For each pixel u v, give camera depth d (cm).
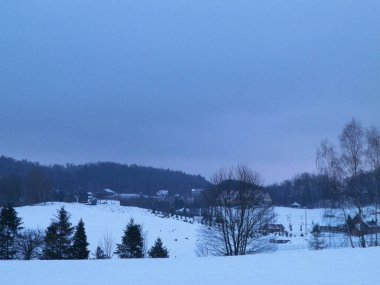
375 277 1273
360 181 3581
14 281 1291
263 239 3947
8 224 4459
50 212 7781
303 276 1316
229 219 3819
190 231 7588
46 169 19275
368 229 3506
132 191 18762
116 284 1232
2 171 17312
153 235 6981
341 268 1462
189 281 1275
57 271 1508
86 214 8131
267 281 1246
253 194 3859
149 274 1422
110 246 5169
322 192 3809
